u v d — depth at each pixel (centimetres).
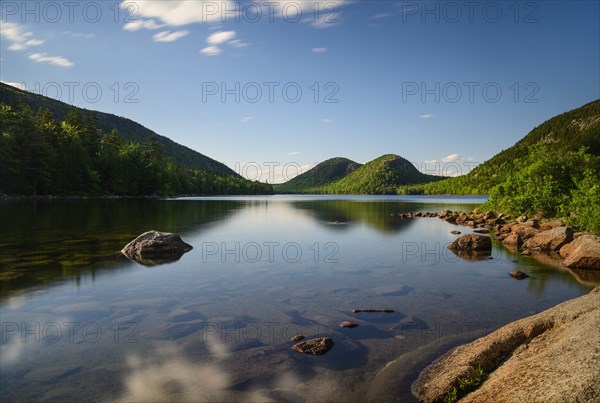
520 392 519
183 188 14888
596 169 3133
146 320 938
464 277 1429
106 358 729
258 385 636
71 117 11412
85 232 2697
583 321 630
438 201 11669
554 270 1552
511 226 2842
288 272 1505
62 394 604
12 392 610
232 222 3744
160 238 1922
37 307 1034
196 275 1434
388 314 998
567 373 510
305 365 707
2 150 7869
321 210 6275
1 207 5578
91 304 1063
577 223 2422
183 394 605
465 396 585
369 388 632
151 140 14600
